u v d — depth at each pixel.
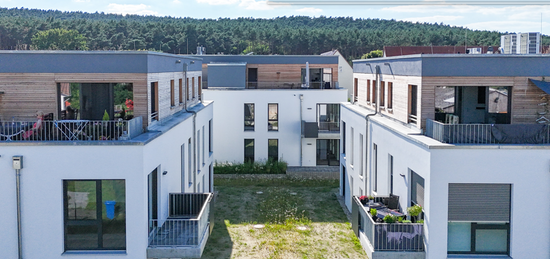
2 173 11.66
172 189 15.02
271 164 30.59
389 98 17.34
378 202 15.64
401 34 115.00
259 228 19.66
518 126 12.35
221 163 31.52
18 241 11.75
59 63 13.34
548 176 12.04
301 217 21.42
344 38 110.00
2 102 13.43
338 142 31.91
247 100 31.33
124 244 12.04
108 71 13.35
